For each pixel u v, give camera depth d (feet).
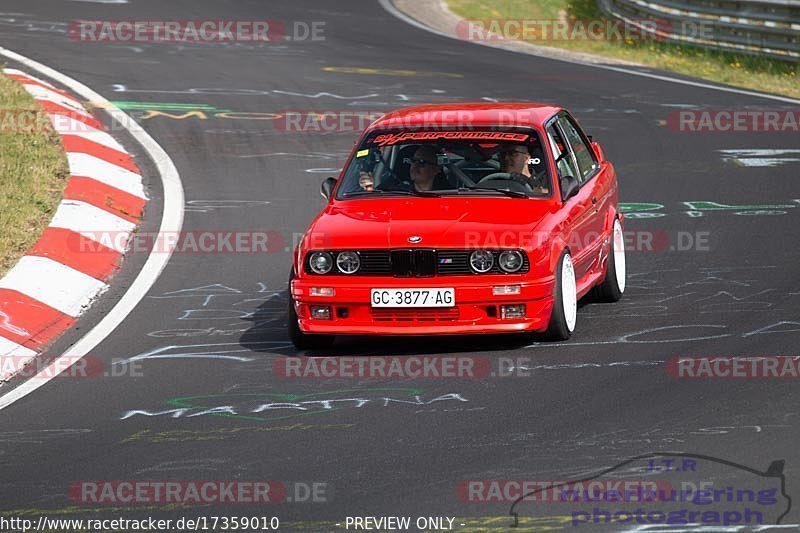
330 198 102.63
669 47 277.23
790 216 136.56
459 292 91.50
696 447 70.03
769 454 68.28
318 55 248.32
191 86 209.46
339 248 93.35
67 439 76.95
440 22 317.22
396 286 92.07
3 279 109.91
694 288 110.73
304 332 94.63
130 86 205.26
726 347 91.20
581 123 190.90
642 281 114.93
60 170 146.30
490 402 80.43
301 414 79.77
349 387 85.40
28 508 65.41
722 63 255.50
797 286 109.19
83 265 118.73
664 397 79.77
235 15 301.84
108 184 144.87
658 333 96.43
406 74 229.04
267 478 68.23
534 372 86.99
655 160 167.94
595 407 78.33
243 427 77.56
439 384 85.10
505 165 101.09
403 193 100.78
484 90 215.10
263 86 212.64
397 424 76.69
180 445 74.64
